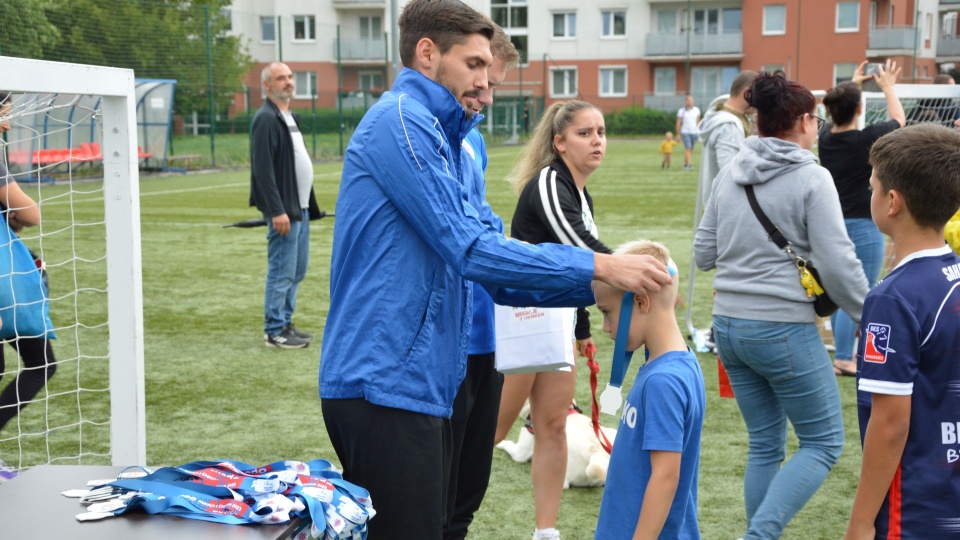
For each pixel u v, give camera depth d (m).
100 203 14.22
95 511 1.94
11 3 15.73
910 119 6.64
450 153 2.24
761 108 3.13
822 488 3.90
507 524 3.56
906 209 2.16
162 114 21.44
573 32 45.03
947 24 46.12
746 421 3.24
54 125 16.06
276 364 5.85
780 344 3.01
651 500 2.20
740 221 3.10
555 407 3.26
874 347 2.11
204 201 15.32
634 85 44.88
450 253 2.11
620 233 11.16
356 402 2.21
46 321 3.87
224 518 1.90
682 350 2.30
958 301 2.10
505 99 36.22
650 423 2.21
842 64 41.28
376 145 2.14
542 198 3.13
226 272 9.09
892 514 2.14
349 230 2.21
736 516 3.60
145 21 21.31
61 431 4.57
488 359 3.00
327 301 7.78
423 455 2.21
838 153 5.05
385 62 45.31
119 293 3.13
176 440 4.43
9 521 1.92
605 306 2.33
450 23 2.20
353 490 2.09
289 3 45.53
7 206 3.78
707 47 42.97
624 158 27.39
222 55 24.27
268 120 5.84
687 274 8.88
